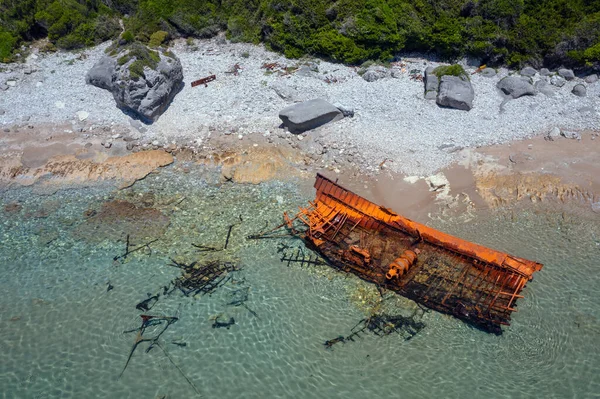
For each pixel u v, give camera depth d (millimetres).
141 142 24438
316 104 24797
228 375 15008
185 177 22719
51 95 27281
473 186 21438
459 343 15789
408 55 29688
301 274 18109
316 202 20266
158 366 15258
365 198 21203
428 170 22203
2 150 24062
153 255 19031
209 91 27188
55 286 17922
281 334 16125
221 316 16672
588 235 19422
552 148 23062
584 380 14734
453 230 19797
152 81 24906
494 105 25781
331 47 28984
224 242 19484
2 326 16484
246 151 23641
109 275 18266
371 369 15148
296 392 14570
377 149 23406
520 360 15344
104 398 14484
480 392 14516
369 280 17641
